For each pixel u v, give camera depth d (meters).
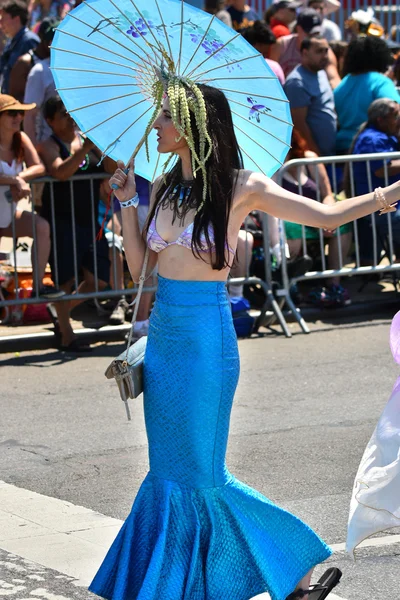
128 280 9.92
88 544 4.77
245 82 3.96
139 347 3.91
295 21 12.73
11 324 9.77
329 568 4.33
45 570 4.44
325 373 8.12
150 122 3.98
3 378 8.18
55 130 8.92
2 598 4.12
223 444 3.80
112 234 8.84
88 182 9.03
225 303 3.81
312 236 10.01
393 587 4.35
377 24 14.04
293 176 9.85
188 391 3.73
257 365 8.41
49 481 5.81
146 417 3.86
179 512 3.74
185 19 3.92
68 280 9.21
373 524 3.95
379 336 9.34
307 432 6.66
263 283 9.52
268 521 3.82
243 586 3.78
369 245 10.22
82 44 4.09
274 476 5.83
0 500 5.45
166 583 3.65
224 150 3.77
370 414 7.04
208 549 3.73
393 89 11.08
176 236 3.75
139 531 3.80
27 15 11.41
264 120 4.02
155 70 3.92
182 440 3.75
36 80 9.68
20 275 9.55
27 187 8.73
